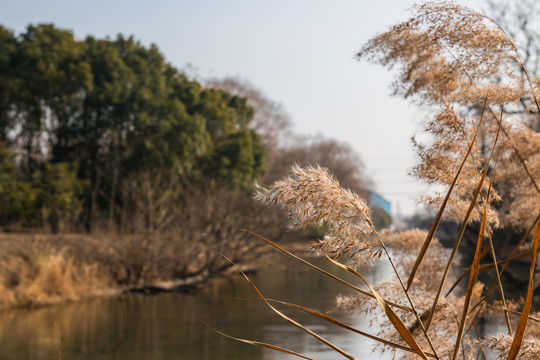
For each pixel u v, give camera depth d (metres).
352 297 2.29
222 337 15.57
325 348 13.55
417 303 2.29
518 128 2.73
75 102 32.44
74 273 23.36
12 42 32.00
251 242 29.08
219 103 39.94
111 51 33.41
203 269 27.36
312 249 1.71
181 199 32.97
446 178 2.26
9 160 29.61
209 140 35.38
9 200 28.03
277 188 1.74
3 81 30.62
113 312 19.53
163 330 16.66
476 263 1.72
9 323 17.48
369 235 1.71
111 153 32.56
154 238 26.67
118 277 25.34
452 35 2.25
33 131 31.97
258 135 41.94
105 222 31.11
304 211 1.72
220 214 28.03
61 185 29.20
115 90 32.47
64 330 16.52
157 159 31.91
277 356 13.15
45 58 31.34
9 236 25.94
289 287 26.14
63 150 32.78
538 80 2.26
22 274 22.06
